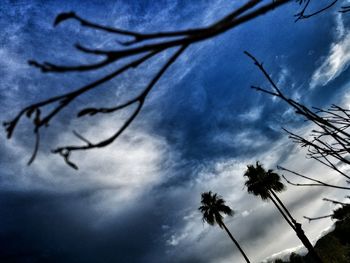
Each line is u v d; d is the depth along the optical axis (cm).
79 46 76
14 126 82
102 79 84
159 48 75
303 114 177
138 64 83
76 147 88
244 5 71
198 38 72
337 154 188
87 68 76
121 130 92
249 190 2680
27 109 84
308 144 199
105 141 89
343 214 168
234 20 70
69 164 85
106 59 75
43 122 84
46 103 85
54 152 86
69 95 85
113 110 94
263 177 2638
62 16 74
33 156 81
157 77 89
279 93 179
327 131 180
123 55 76
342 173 186
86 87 85
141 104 93
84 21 76
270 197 2622
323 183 186
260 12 69
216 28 71
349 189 179
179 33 74
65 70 75
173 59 82
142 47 75
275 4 69
